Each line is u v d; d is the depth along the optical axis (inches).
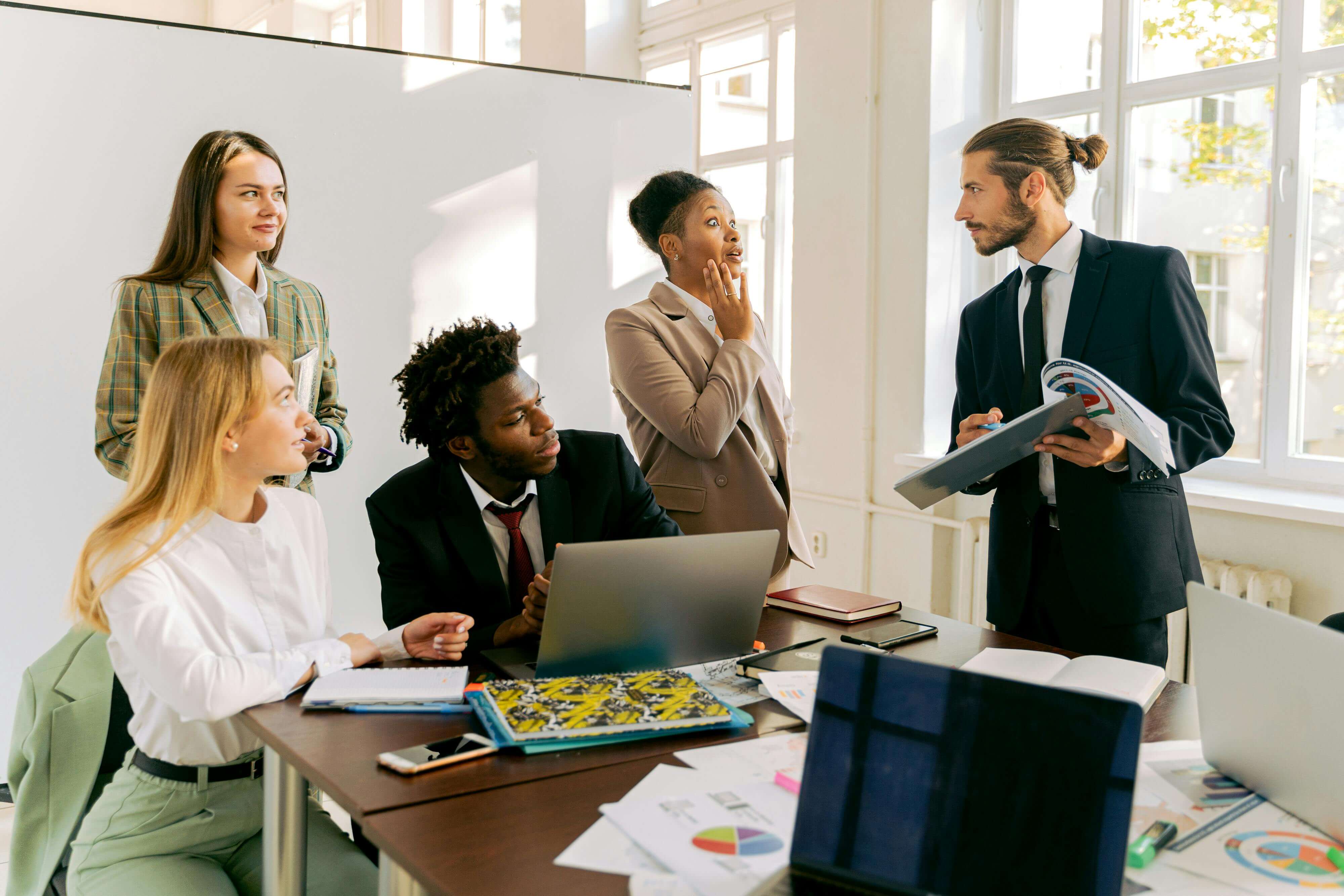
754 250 174.2
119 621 55.5
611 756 49.1
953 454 69.9
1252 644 43.4
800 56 151.3
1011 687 35.5
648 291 145.4
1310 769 40.5
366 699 55.0
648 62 190.4
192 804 61.1
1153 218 121.4
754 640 67.8
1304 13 105.8
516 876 37.3
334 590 126.2
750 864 37.6
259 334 97.7
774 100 166.4
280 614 62.7
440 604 71.6
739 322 86.8
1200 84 114.8
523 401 69.7
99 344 109.9
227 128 115.3
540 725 50.4
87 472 110.2
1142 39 120.9
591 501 76.4
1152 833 39.8
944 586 135.9
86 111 107.9
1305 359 108.7
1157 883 36.7
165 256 95.0
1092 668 61.0
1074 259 84.6
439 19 231.9
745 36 170.9
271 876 53.4
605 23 187.2
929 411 135.9
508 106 132.8
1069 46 128.1
